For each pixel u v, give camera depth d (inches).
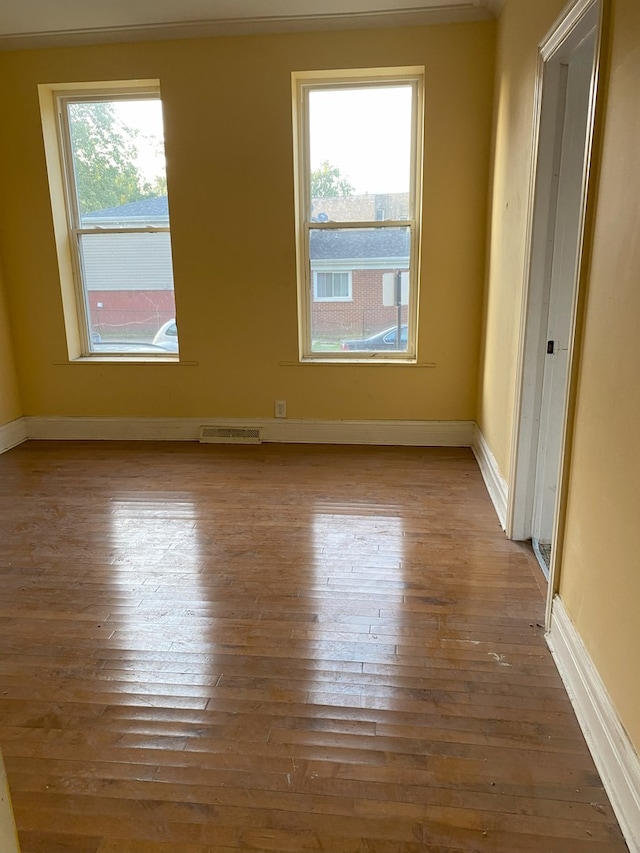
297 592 97.6
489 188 151.3
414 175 161.5
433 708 72.0
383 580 101.0
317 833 56.7
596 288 67.7
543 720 70.0
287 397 175.6
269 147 159.0
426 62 149.5
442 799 60.0
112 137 167.2
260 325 171.2
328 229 167.2
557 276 100.4
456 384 168.9
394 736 67.8
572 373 74.3
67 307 176.4
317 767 63.9
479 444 159.3
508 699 73.4
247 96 156.2
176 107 158.6
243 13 143.8
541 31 96.5
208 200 163.8
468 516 125.6
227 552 111.3
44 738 68.3
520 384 107.0
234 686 76.2
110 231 173.2
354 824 57.6
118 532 120.3
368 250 167.5
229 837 56.5
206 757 65.4
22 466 160.2
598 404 66.7
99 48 156.2
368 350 174.2
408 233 165.0
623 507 59.2
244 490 141.3
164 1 136.6
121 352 181.8
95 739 68.1
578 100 93.6
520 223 111.2
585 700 68.2
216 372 175.9
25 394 181.9
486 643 84.1
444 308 164.1
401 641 84.8
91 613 92.6
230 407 178.2
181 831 57.1
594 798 59.9
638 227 56.5
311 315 173.5
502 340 128.6
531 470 110.5
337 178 164.1
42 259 171.5
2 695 75.3
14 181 166.4
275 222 163.5
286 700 73.7
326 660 81.0
